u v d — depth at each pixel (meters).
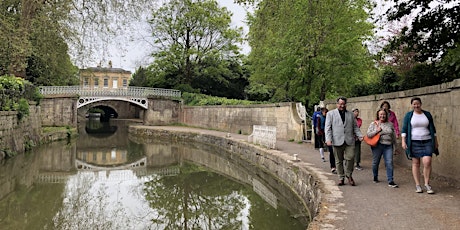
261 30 11.41
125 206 9.48
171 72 40.69
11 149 14.91
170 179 13.17
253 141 16.69
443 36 10.86
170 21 38.12
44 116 29.98
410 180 7.64
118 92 33.81
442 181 7.39
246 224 7.80
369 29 19.08
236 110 25.17
